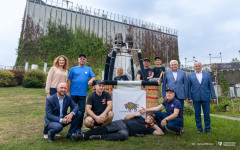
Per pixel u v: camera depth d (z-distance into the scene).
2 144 3.00
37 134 3.79
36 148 2.79
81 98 3.98
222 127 5.16
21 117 5.70
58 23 35.59
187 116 7.69
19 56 31.11
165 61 46.56
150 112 4.32
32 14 33.62
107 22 41.34
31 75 17.50
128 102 4.27
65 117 3.28
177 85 4.28
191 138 3.56
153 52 45.34
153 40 46.41
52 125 3.21
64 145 2.99
